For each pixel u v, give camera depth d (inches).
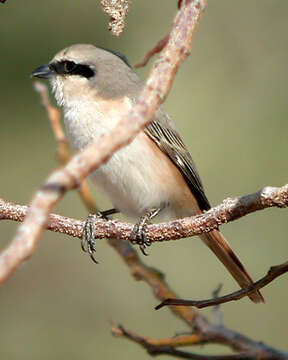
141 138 309.0
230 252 307.6
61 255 442.6
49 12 431.5
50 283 434.6
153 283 246.5
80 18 434.3
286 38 433.1
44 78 323.0
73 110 313.4
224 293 413.1
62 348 411.2
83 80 314.5
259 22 439.2
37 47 426.3
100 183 315.6
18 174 434.3
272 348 206.8
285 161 408.2
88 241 277.3
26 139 434.0
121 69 319.3
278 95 422.6
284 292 399.2
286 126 414.3
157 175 315.9
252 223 419.8
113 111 306.3
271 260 409.7
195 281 419.8
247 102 426.6
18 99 427.5
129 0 164.7
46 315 424.2
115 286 432.8
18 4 429.4
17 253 94.4
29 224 97.3
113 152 110.0
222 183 412.5
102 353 407.2
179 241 434.0
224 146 419.2
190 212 338.6
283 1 438.9
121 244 255.8
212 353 373.1
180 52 122.8
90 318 425.1
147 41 443.2
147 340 224.4
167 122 327.3
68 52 318.7
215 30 443.2
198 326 221.9
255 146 415.5
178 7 148.1
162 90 117.4
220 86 432.5
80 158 105.9
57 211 448.5
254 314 397.7
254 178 407.5
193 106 431.8
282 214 418.3
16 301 427.5
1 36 423.8
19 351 410.0
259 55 433.1
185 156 333.4
